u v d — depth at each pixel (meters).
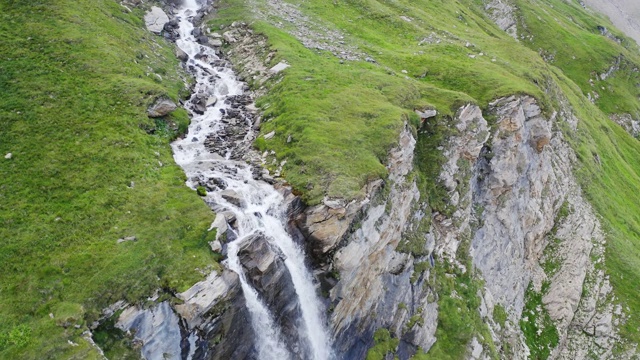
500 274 48.69
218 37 53.56
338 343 31.98
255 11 58.88
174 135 35.69
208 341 23.98
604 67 138.62
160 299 23.22
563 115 72.62
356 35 61.78
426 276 39.00
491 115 49.12
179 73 43.88
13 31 36.34
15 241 23.77
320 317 30.61
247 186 31.41
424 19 73.31
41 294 21.84
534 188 53.56
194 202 28.39
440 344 37.81
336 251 29.97
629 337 50.62
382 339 34.53
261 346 27.05
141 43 44.09
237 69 48.50
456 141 44.44
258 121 40.09
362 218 31.66
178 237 25.92
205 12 58.84
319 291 30.59
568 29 152.00
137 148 31.47
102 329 21.64
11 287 21.88
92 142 30.45
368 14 68.81
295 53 49.53
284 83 43.34
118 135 31.61
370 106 40.88
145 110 34.75
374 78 47.31
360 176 32.34
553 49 139.62
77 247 24.23
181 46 49.44
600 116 105.12
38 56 35.22
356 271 31.67
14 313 20.94
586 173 68.88
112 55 38.47
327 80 44.91
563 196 60.88
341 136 36.06
